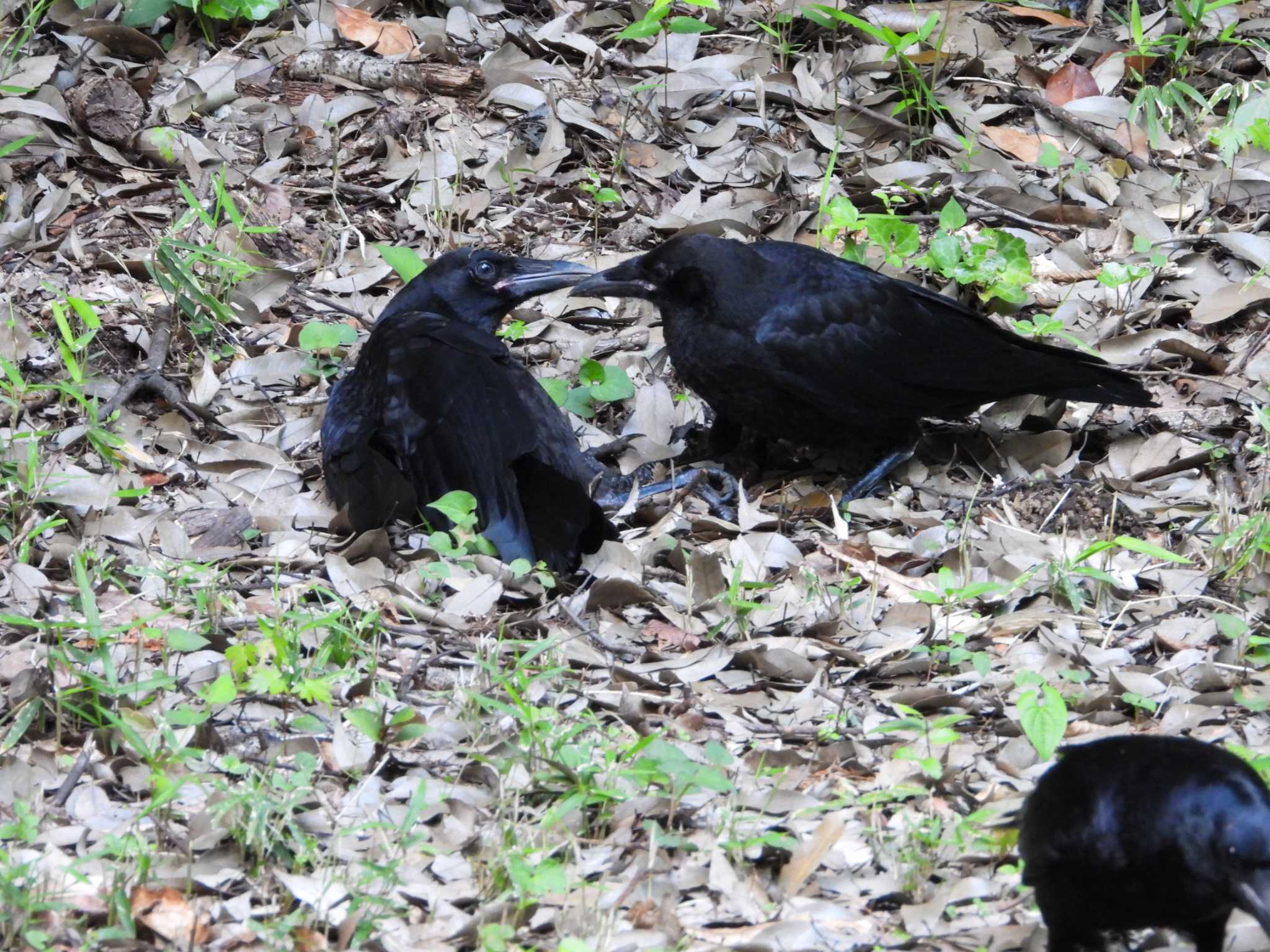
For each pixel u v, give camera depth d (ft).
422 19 47.70
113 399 35.96
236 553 31.73
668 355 38.52
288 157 43.88
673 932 21.59
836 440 35.94
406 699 27.12
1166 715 26.96
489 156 44.29
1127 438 35.99
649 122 45.42
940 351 34.71
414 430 32.24
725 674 28.27
